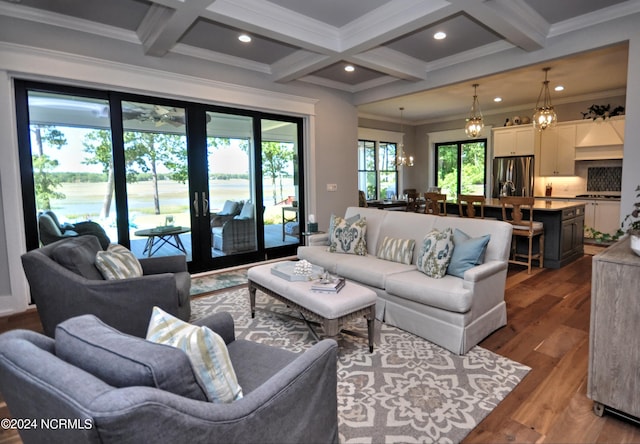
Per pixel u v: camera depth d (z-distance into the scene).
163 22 3.25
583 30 3.52
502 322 2.91
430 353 2.51
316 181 5.66
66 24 3.44
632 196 3.21
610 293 1.74
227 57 4.52
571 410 1.89
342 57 4.07
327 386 1.39
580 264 4.90
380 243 3.68
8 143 3.23
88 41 3.58
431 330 2.65
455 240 2.95
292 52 4.43
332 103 5.79
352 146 6.11
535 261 4.95
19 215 3.35
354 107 6.09
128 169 4.00
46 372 0.85
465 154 8.98
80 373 0.84
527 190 7.26
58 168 3.61
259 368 1.51
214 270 4.76
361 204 7.67
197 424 0.88
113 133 3.87
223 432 0.95
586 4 3.26
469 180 8.92
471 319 2.53
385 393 2.05
